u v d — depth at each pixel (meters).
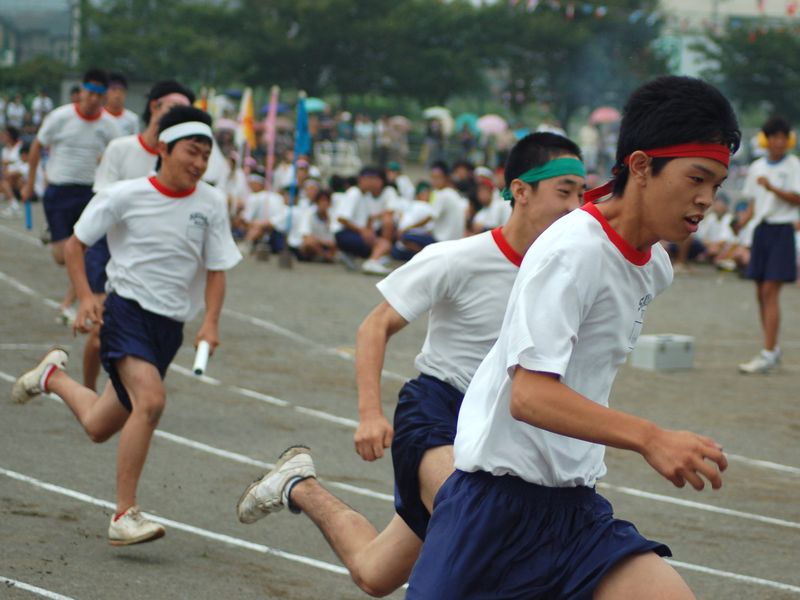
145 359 16.73
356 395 27.98
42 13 165.88
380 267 51.91
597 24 131.62
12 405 24.56
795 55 137.00
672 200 8.94
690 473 8.42
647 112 8.98
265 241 58.06
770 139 33.25
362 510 19.02
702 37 146.88
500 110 178.25
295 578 15.71
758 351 37.91
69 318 33.38
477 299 12.68
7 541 16.28
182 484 19.91
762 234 33.59
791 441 25.86
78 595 14.38
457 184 61.12
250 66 137.00
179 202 17.56
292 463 12.60
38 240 52.62
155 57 132.50
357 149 126.44
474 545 9.63
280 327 36.22
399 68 137.12
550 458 9.52
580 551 9.59
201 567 15.87
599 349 9.41
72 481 19.59
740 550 18.02
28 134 108.88
